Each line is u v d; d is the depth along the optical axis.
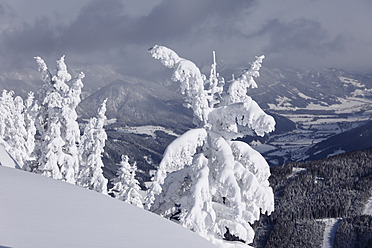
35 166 23.89
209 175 14.74
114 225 5.21
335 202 159.75
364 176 180.38
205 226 13.70
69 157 23.30
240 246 14.60
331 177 183.62
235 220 14.48
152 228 5.32
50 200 5.98
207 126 14.66
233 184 13.84
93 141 27.06
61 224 5.04
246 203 14.65
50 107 23.58
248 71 15.14
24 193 6.23
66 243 4.46
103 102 27.47
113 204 6.14
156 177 13.82
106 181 26.98
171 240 4.96
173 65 14.62
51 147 22.72
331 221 150.25
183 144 13.99
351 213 153.25
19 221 5.04
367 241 134.00
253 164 14.70
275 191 176.88
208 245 5.05
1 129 37.94
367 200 161.12
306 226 144.38
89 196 6.42
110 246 4.51
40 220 5.13
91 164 26.81
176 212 15.49
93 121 27.28
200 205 13.59
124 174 28.66
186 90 14.83
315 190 172.75
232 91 15.13
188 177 15.46
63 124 23.73
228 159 14.17
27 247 4.27
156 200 15.56
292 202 164.38
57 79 23.45
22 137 38.75
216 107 15.94
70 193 6.46
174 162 14.01
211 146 14.97
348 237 136.50
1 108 38.19
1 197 5.95
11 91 39.00
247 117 14.12
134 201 28.23
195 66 14.68
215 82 15.59
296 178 184.12
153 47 14.65
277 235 137.88
